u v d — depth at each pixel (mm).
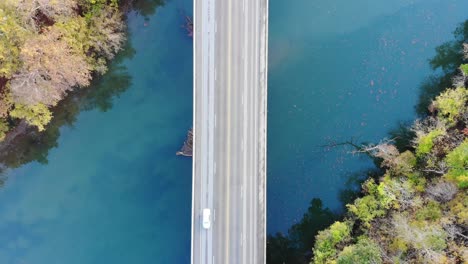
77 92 94250
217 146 83625
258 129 83938
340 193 94250
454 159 85750
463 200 86188
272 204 94000
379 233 88062
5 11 78000
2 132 90375
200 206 83500
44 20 84750
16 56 81062
